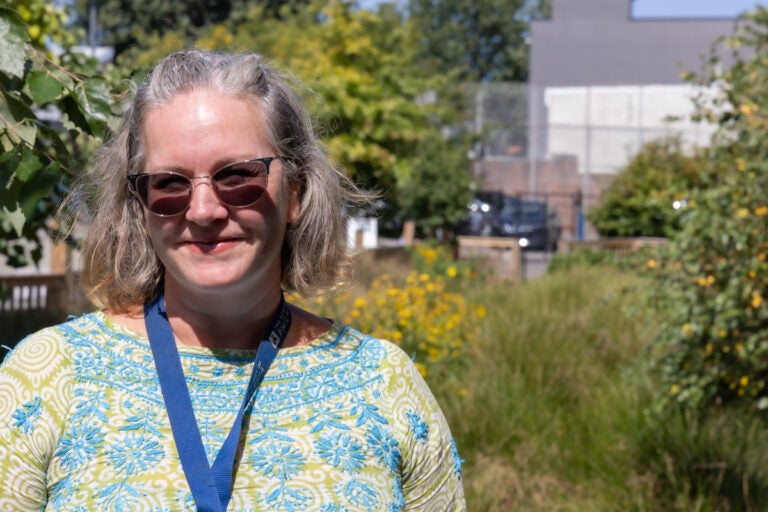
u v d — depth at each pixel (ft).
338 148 46.14
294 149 6.12
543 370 22.80
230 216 5.67
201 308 5.84
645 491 17.03
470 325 25.90
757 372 19.12
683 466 17.20
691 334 18.95
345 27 50.83
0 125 7.95
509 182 93.04
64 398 5.52
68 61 13.23
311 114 6.60
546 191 92.84
